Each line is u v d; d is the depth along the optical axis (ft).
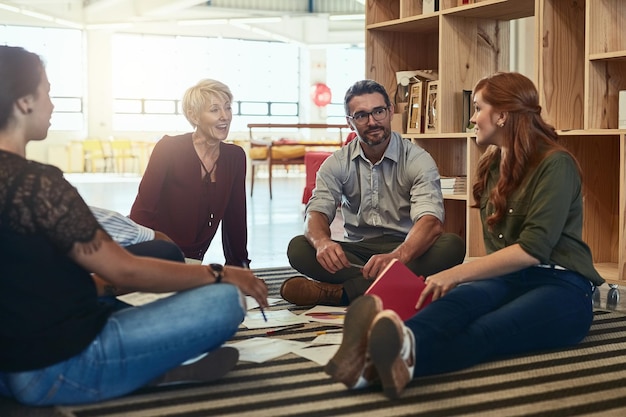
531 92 8.60
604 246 13.28
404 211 11.35
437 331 7.29
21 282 6.02
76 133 62.75
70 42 62.08
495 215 8.76
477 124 8.82
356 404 6.71
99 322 6.38
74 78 62.49
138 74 64.39
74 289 6.26
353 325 6.77
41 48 60.95
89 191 38.52
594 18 11.85
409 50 16.89
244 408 6.61
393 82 16.72
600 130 11.68
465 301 7.68
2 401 6.81
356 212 11.69
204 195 11.21
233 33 66.49
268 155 34.68
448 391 7.07
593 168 13.08
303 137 68.28
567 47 12.80
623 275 11.43
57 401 6.49
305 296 10.90
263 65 67.77
